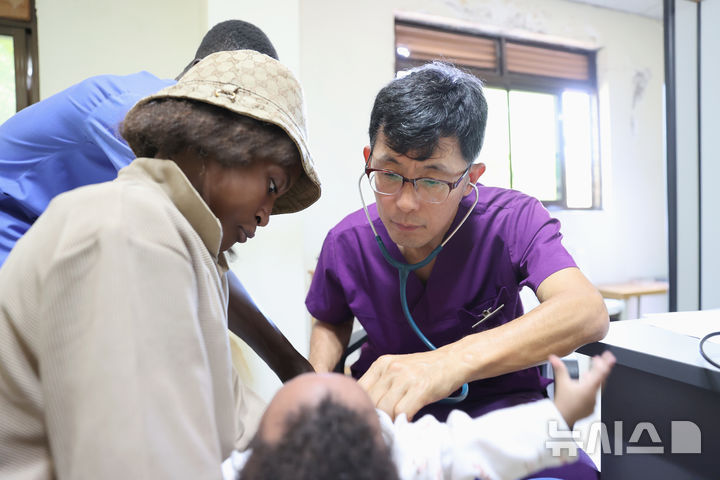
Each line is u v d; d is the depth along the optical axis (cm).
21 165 96
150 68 229
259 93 52
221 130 48
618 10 325
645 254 338
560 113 324
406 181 75
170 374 36
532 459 43
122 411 33
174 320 37
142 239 37
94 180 102
